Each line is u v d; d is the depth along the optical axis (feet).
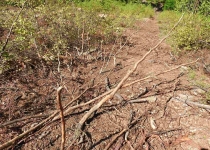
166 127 12.87
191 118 13.57
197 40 23.06
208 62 20.56
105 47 22.29
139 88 15.94
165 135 12.36
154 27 32.14
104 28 24.48
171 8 44.80
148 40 26.04
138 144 11.71
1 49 15.20
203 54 22.26
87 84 15.78
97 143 11.53
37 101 13.64
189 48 22.40
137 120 13.10
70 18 22.54
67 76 16.37
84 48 20.81
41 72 16.22
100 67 18.30
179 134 12.48
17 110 12.80
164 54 22.31
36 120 12.35
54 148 11.09
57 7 23.15
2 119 12.09
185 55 22.07
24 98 13.70
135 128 12.62
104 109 13.67
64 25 20.56
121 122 12.90
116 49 22.27
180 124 13.12
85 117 12.11
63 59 18.22
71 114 12.94
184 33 22.84
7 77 15.12
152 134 12.29
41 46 18.71
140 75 17.70
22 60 16.42
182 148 11.68
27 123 12.14
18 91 14.15
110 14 31.78
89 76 16.83
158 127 12.83
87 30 22.65
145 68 18.97
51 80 15.62
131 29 29.55
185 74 18.33
